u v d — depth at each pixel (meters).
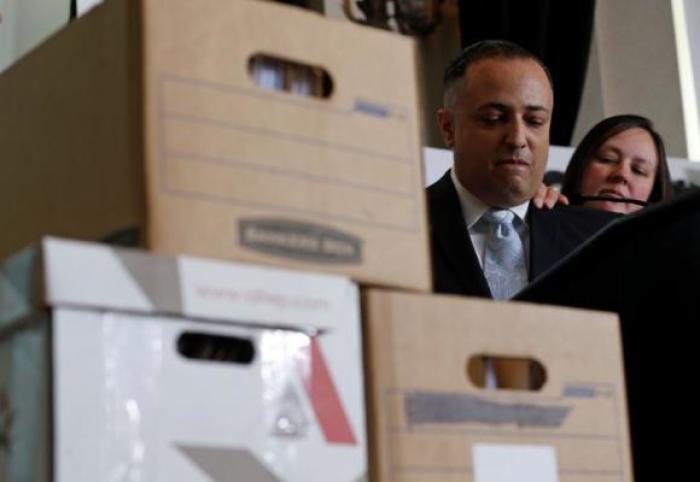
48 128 2.48
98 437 2.02
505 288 4.68
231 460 2.13
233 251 2.28
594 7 8.03
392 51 2.55
